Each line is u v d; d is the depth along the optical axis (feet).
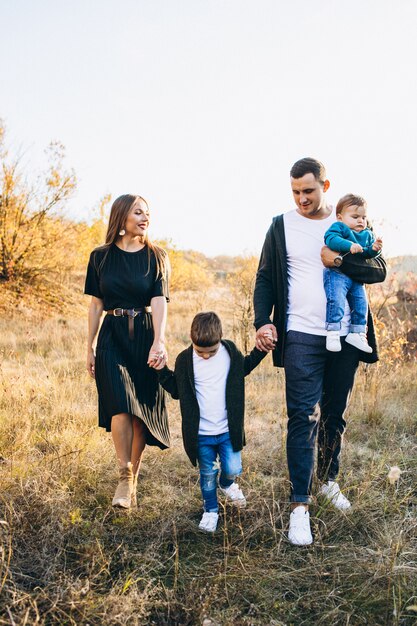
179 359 10.78
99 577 8.84
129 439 10.89
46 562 9.16
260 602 8.50
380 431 16.30
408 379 21.68
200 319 10.17
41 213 47.21
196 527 10.52
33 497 10.80
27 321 37.76
